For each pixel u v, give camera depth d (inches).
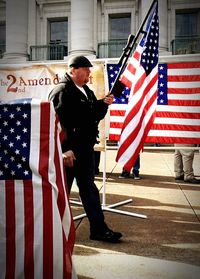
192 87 203.3
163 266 121.6
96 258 128.6
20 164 90.6
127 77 177.0
